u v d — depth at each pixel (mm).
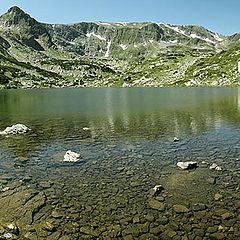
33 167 25188
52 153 29984
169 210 16781
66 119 56375
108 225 15266
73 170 24250
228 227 14906
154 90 188000
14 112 69938
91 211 16797
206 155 28391
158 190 19484
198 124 47219
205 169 23906
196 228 14852
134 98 116500
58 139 37250
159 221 15586
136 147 32312
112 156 28562
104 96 134000
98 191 19703
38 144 34406
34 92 184375
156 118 55094
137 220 15734
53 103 96250
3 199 18266
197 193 19062
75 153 28359
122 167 24922
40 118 58438
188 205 17359
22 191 19641
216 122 48812
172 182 21078
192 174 22734
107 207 17281
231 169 23812
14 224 15242
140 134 39812
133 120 53250
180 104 84062
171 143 33969
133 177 22375
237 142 33750
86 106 83562
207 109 68688
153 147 32188
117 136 38781
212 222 15398
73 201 18141
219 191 19328
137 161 26703
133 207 17234
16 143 34938
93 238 14102
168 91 169625
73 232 14625
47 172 23781
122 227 15070
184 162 24766
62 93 168375
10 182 21500
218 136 37469
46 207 17281
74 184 21047
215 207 17047
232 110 65750
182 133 39969
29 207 17156
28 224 15359
